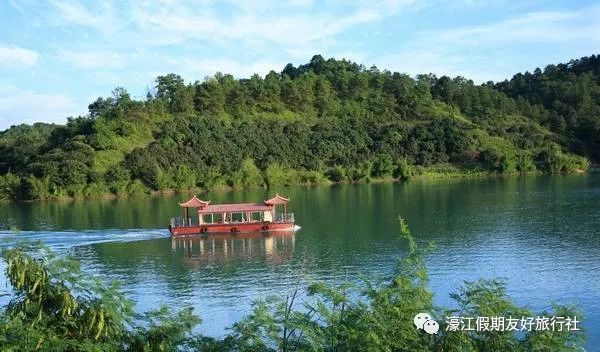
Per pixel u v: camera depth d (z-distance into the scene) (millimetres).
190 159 134875
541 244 58125
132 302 14188
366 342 12570
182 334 14836
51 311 12961
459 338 13719
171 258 56688
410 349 13039
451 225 71750
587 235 62000
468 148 160875
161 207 101438
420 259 15062
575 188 110500
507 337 14289
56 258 13625
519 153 158000
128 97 153125
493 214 80125
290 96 182500
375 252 56562
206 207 72250
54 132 140250
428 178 146625
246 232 70688
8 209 102750
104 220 84750
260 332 14367
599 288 41750
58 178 117750
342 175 142875
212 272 50281
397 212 85625
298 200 107438
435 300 38469
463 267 49031
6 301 26078
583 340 15422
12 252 13047
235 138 147375
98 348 12250
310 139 156875
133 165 126125
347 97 195000
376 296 13609
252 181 136375
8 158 130875
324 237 66375
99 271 51469
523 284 43344
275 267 51531
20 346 11758
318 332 13273
